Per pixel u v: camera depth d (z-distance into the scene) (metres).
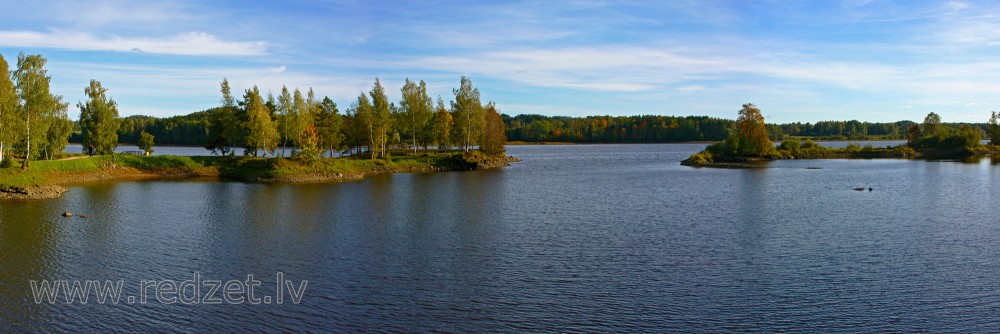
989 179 82.56
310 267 34.03
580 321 25.89
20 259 35.44
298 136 104.50
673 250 37.78
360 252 37.59
